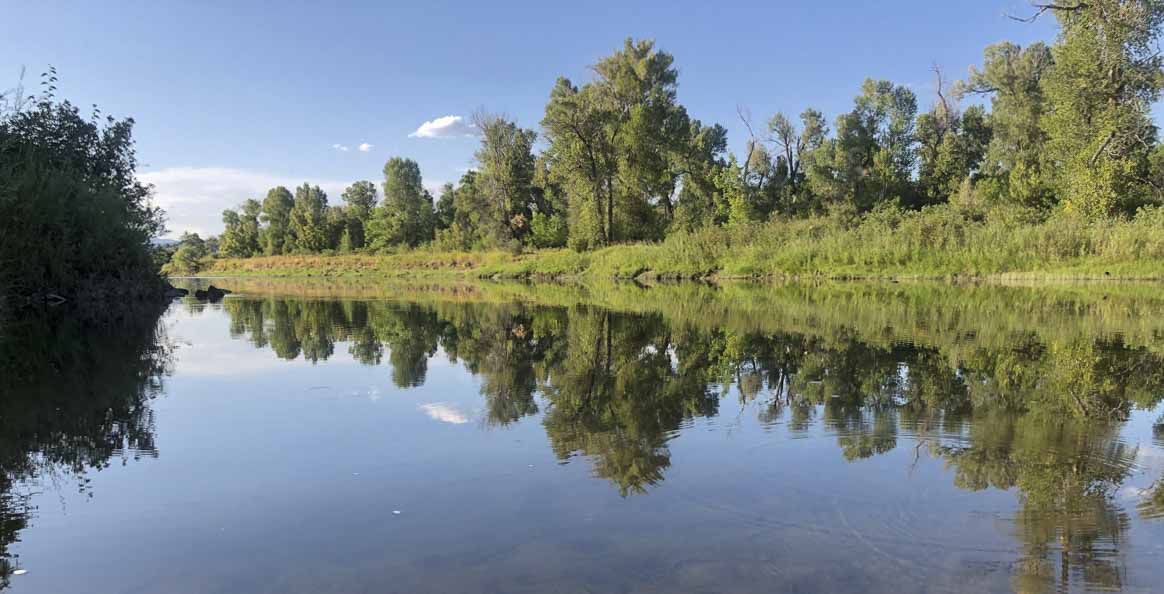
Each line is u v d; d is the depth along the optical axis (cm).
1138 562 248
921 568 246
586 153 3828
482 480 346
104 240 1642
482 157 4491
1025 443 397
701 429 438
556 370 679
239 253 8400
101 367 710
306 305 1672
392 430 446
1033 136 4084
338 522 294
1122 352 739
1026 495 315
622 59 4050
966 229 2506
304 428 452
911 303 1450
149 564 257
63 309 1423
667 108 4156
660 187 4578
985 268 2331
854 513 295
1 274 1306
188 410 507
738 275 2789
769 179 5119
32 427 455
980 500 309
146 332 1046
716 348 812
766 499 313
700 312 1305
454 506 311
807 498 314
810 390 555
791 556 255
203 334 1019
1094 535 272
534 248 4450
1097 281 2098
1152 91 2486
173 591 236
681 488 329
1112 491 319
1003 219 2683
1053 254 2269
